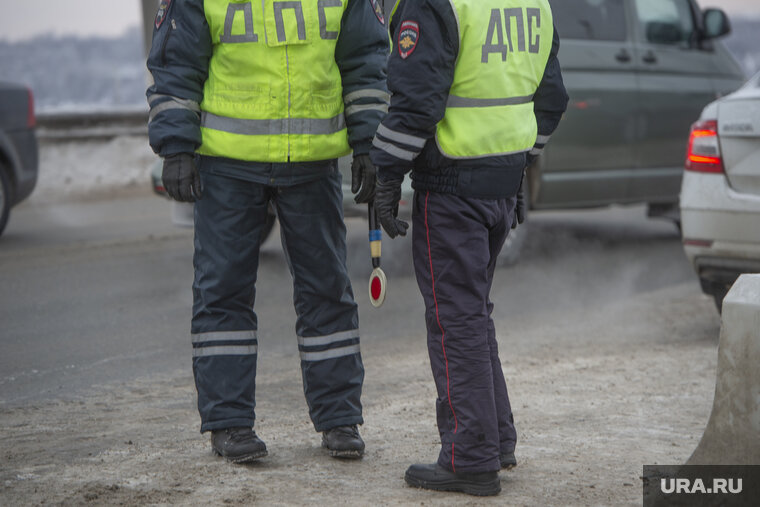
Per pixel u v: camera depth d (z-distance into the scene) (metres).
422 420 9.11
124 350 12.12
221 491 7.19
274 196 7.98
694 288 16.03
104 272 17.28
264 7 7.55
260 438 8.57
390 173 6.98
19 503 6.95
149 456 8.02
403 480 7.48
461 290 7.13
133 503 6.94
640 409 9.48
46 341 12.54
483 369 7.12
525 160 7.44
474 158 6.99
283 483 7.38
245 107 7.65
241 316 7.97
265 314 14.05
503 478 7.54
